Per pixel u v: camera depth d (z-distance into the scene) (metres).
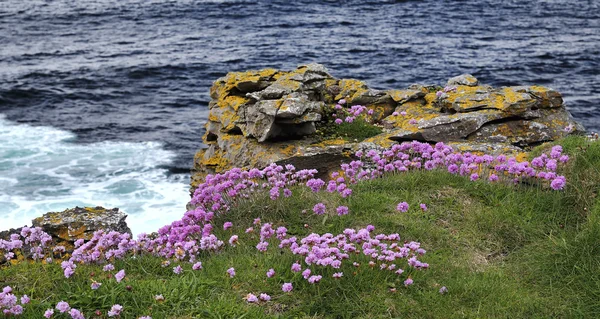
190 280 6.68
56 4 65.25
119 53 43.06
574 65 38.00
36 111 29.12
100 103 30.91
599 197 8.35
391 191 9.08
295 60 40.69
